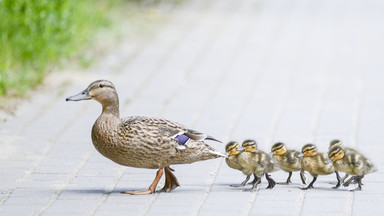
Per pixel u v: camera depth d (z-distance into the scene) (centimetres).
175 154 1055
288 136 1388
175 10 2648
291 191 1078
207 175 1164
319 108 1578
